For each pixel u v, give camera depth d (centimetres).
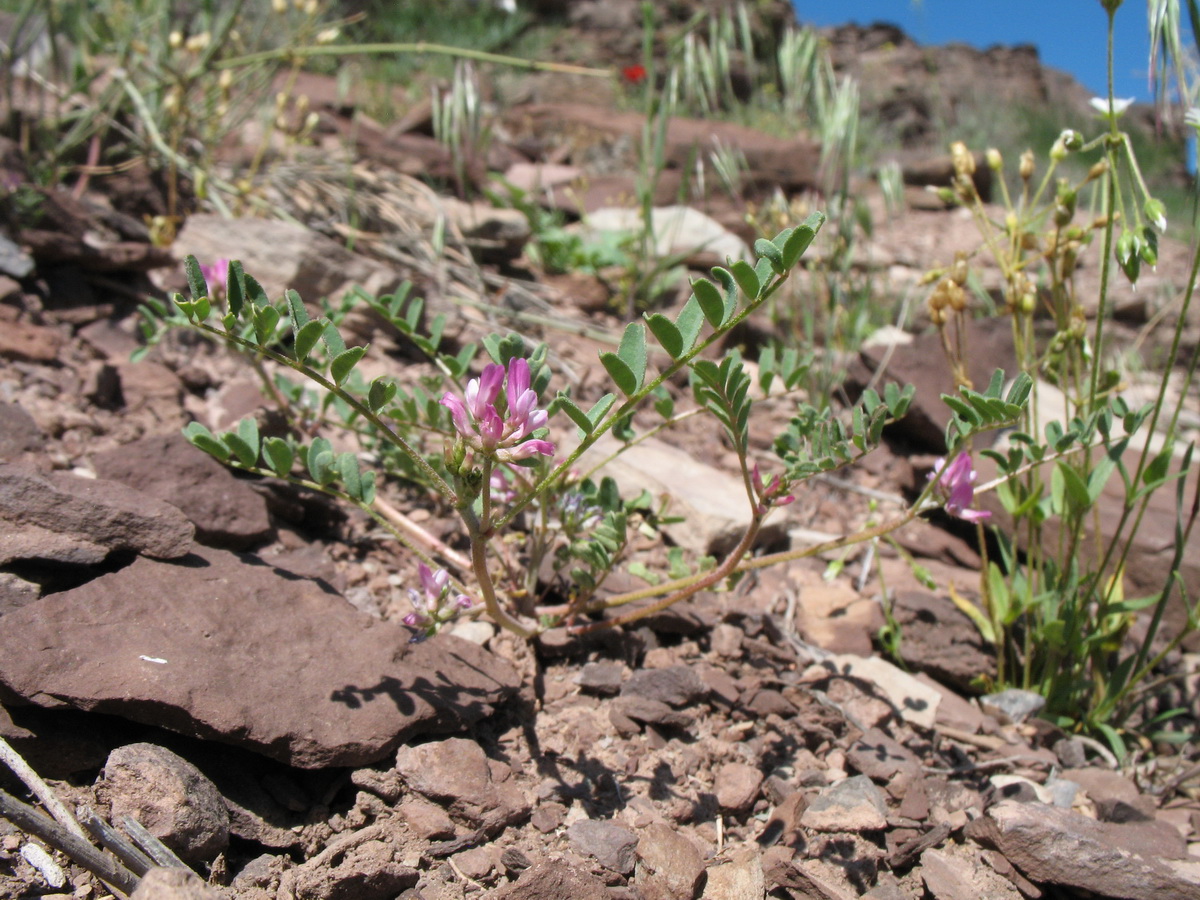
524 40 128
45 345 30
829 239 46
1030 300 26
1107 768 25
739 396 18
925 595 30
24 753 17
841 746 23
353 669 20
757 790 21
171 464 24
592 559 22
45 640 18
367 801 19
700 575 23
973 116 132
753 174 70
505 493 23
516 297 44
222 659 19
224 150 51
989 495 33
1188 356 59
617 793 21
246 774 18
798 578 30
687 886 18
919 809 22
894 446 40
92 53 46
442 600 20
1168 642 31
